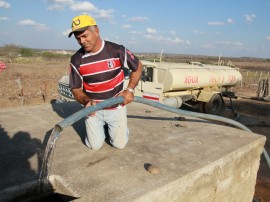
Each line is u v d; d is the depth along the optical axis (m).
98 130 3.08
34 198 2.55
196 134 3.94
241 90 21.19
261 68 60.25
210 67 11.95
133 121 4.43
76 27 2.45
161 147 3.38
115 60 2.74
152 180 2.56
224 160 3.19
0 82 16.53
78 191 2.35
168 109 3.68
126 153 3.14
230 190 3.47
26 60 35.72
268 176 6.33
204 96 11.29
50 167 2.75
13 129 3.83
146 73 9.20
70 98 8.64
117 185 2.45
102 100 2.93
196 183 2.84
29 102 12.34
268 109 13.87
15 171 2.67
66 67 27.83
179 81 9.64
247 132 4.16
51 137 2.53
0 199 2.34
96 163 2.87
